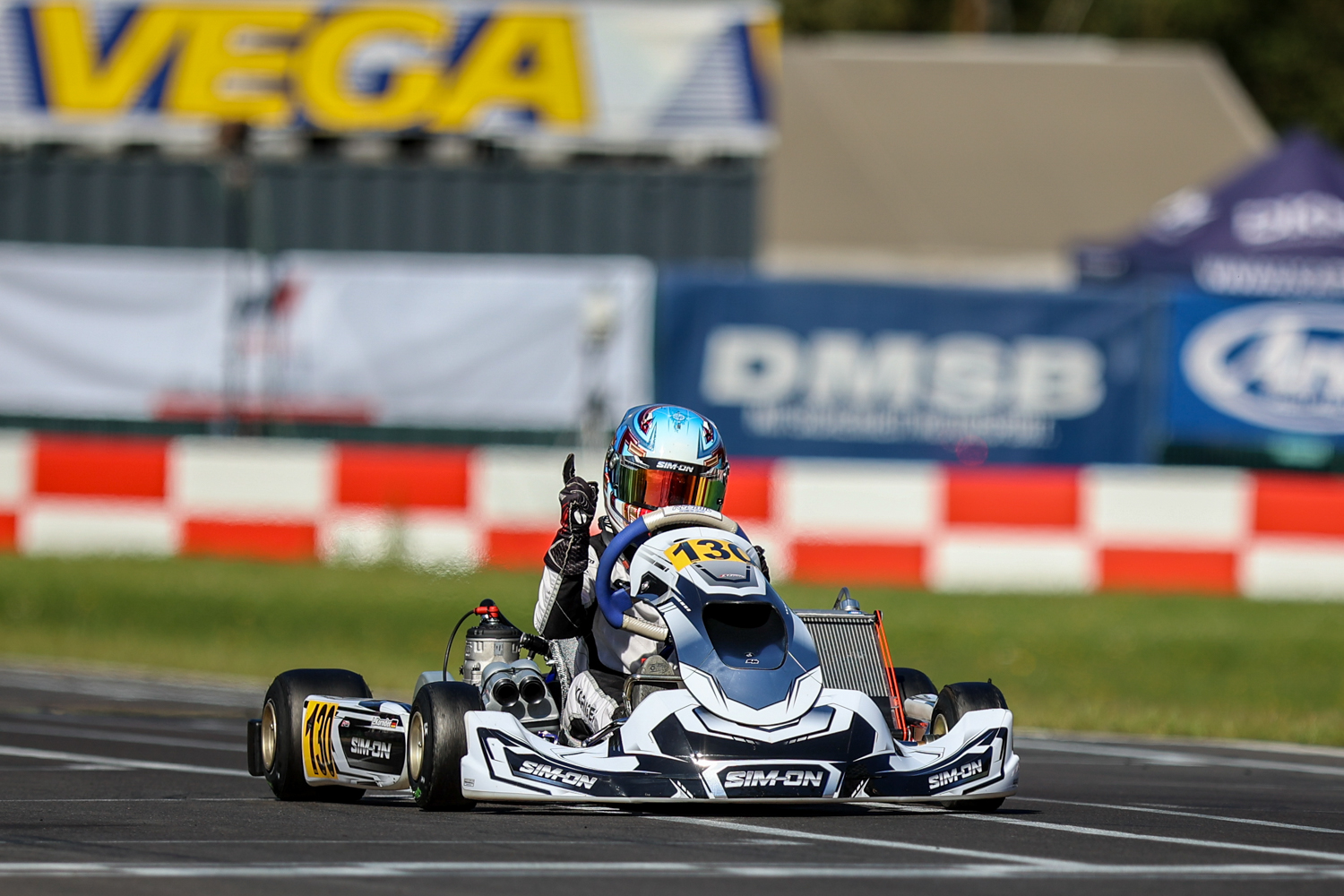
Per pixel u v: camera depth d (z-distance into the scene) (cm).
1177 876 1944
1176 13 15562
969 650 5031
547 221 7188
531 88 7288
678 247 7219
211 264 6550
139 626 5366
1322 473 6588
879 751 2297
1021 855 2064
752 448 6481
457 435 6506
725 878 1870
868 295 6488
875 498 5781
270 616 5434
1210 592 5850
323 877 1875
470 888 1814
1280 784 2970
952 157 9925
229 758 3173
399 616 5453
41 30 7356
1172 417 6538
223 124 7294
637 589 2438
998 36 16262
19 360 6600
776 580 5756
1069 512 5816
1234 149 10225
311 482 5875
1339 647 5184
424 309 6500
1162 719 3912
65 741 3369
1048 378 6512
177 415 6569
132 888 1817
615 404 6481
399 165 7169
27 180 7219
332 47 7312
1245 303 6556
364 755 2481
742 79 7312
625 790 2203
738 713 2259
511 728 2289
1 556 5947
